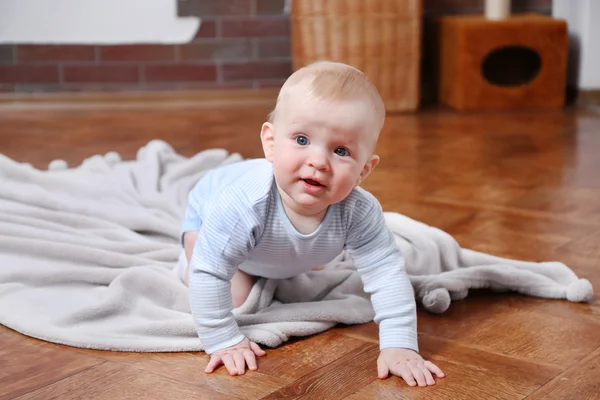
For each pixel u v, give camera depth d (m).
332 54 3.35
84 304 1.34
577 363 1.18
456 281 1.41
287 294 1.38
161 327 1.25
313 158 1.05
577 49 3.56
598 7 3.44
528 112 3.41
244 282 1.35
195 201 1.36
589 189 2.21
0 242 1.51
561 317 1.36
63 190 1.93
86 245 1.58
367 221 1.20
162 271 1.46
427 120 3.28
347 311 1.32
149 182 2.03
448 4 3.75
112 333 1.25
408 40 3.38
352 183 1.08
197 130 3.06
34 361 1.19
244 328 1.25
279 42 3.70
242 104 3.67
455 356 1.21
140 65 3.66
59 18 3.59
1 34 3.57
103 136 2.95
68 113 3.45
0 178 1.89
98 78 3.66
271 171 1.17
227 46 3.68
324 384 1.12
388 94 3.43
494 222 1.91
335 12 3.30
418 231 1.56
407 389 1.10
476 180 2.32
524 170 2.44
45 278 1.41
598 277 1.54
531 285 1.45
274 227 1.16
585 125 3.12
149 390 1.10
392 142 2.86
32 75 3.63
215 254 1.17
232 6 3.65
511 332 1.30
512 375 1.14
